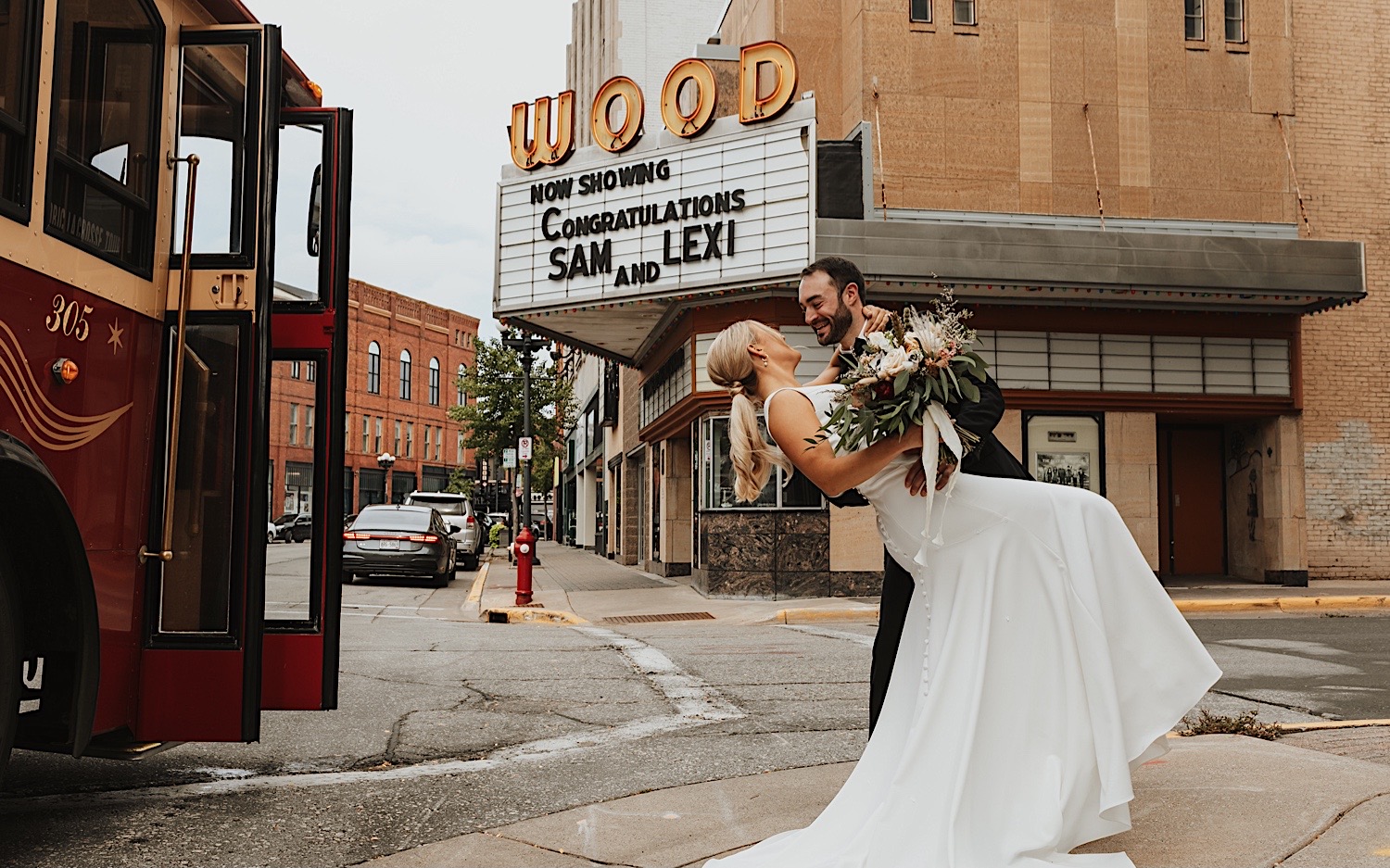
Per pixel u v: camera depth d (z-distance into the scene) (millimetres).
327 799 4746
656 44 36875
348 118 5035
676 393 19109
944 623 3359
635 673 8812
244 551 4488
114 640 4266
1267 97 17906
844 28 18047
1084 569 3395
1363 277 16141
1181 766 4750
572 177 17250
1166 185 17562
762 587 16547
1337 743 5520
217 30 4668
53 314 3795
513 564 28609
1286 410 17516
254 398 4523
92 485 4062
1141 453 17156
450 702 7422
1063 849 3244
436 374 73375
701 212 16047
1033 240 15562
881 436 3201
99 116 4090
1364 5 18656
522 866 3730
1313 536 18047
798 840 3449
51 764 5359
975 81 17281
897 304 16406
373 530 19922
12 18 3604
